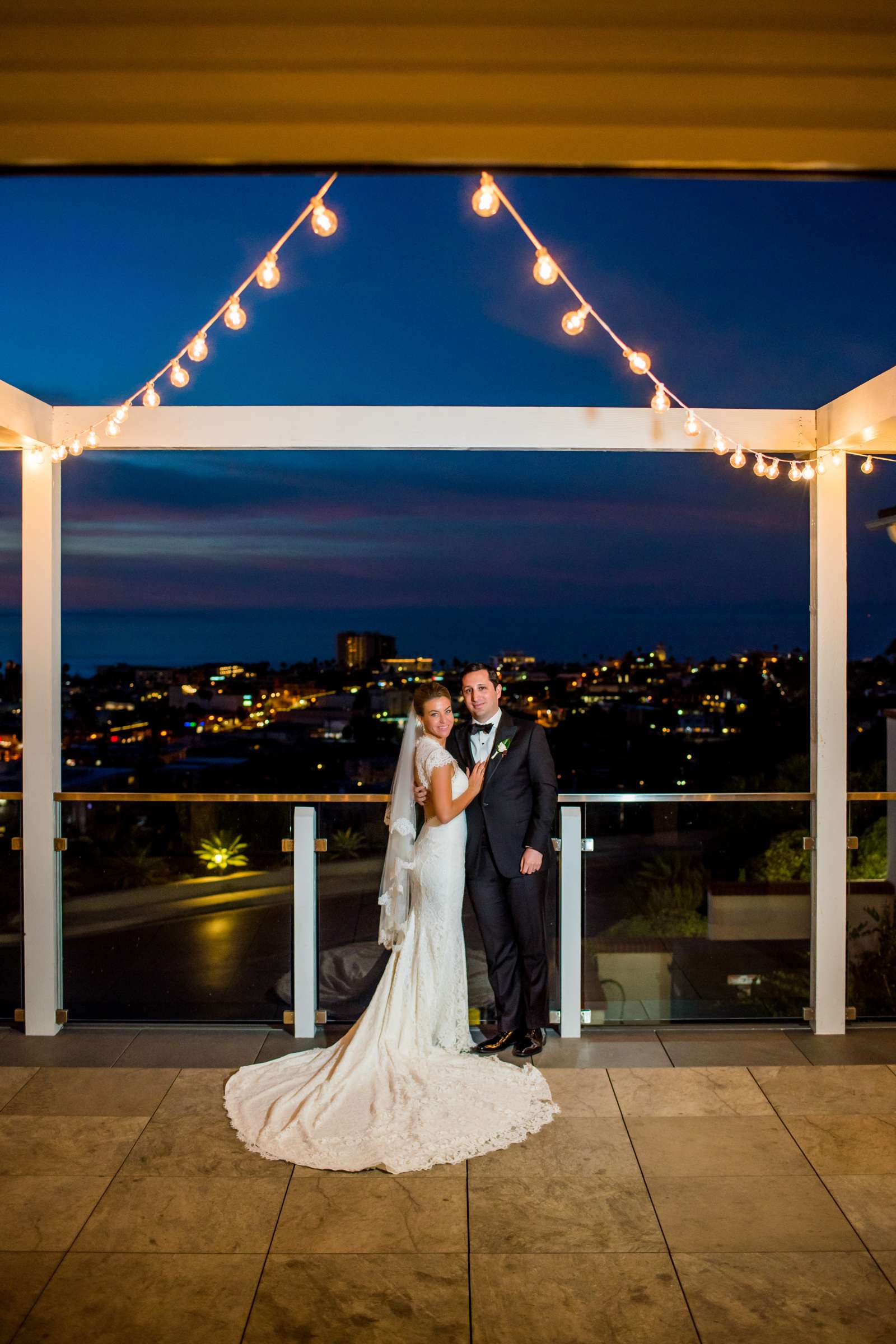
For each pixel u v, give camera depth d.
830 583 4.11
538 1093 3.44
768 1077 3.62
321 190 2.30
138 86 1.58
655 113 1.62
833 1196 2.79
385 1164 2.94
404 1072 3.50
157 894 4.14
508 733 3.84
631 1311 2.29
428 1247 2.54
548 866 3.91
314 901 4.08
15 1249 2.54
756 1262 2.47
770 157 1.69
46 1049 3.93
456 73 1.58
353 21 1.54
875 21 1.55
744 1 1.54
